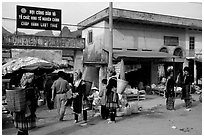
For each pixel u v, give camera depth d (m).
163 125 7.78
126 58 16.80
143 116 9.29
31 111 7.27
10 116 8.99
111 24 13.41
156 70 19.72
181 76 12.27
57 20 15.52
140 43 19.50
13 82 13.34
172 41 21.06
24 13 14.87
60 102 8.57
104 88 8.78
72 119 8.77
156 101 13.57
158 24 19.88
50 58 19.25
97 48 19.30
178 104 12.46
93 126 7.65
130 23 19.14
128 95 13.44
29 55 18.38
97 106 10.09
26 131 6.57
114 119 8.21
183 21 20.72
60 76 8.69
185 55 21.66
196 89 17.98
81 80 8.38
